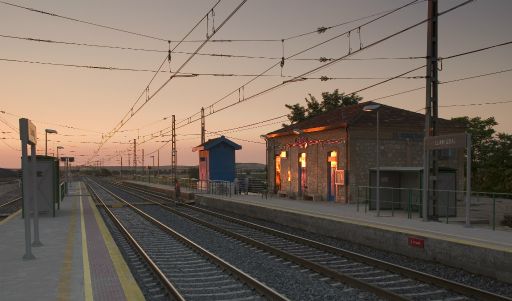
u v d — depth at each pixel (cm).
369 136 2455
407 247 1318
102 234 1474
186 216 2458
